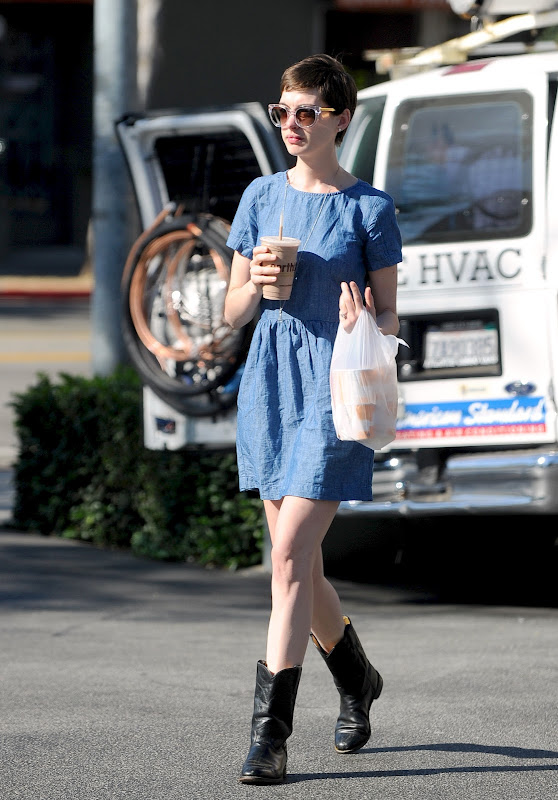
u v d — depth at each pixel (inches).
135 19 912.3
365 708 417.4
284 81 390.3
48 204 3622.0
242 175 767.7
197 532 784.9
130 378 858.8
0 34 3435.0
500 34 727.7
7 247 3390.7
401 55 756.6
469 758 410.9
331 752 418.6
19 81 3476.9
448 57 732.7
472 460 628.7
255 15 1524.4
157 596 699.4
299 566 386.9
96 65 914.7
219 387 743.7
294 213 393.7
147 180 770.2
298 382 392.5
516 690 494.9
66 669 535.5
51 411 861.8
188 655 563.2
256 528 776.3
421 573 761.6
